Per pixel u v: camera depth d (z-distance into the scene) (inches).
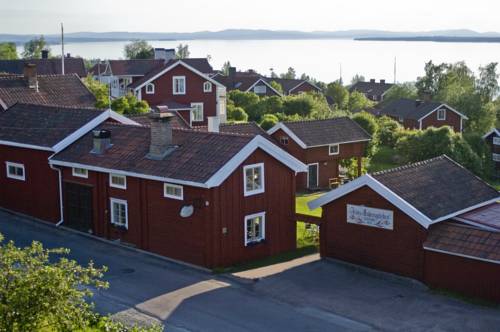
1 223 1247.5
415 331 775.1
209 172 986.1
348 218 1007.6
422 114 3238.2
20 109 1382.9
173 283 938.1
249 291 909.8
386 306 855.7
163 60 3134.8
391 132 2554.1
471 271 879.1
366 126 2407.7
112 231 1130.7
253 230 1063.6
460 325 789.9
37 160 1249.4
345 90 4109.3
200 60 3619.6
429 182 1011.3
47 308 541.6
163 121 1065.5
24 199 1293.1
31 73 1768.0
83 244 1120.8
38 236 1161.4
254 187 1053.2
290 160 1091.3
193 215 1007.0
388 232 959.6
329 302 869.2
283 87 4099.4
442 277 908.0
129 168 1076.5
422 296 892.6
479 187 1054.4
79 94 1839.3
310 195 1753.2
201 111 2314.2
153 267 1008.9
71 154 1184.2
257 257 1066.1
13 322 531.5
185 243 1024.9
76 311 571.5
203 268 1002.7
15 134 1298.0
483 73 3937.0
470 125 3432.6
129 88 2357.3
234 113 2586.1
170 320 805.9
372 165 2252.7
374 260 979.9
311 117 2581.2
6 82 1753.2
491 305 855.1
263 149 1050.1
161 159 1064.8
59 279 552.4
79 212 1185.4
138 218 1085.1
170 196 1033.5
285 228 1111.6
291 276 970.7
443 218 935.0
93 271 595.8
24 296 535.8
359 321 807.7
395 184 971.3
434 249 900.6
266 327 787.4
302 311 839.1
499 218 967.0
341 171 1980.8
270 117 2347.4
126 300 868.6
